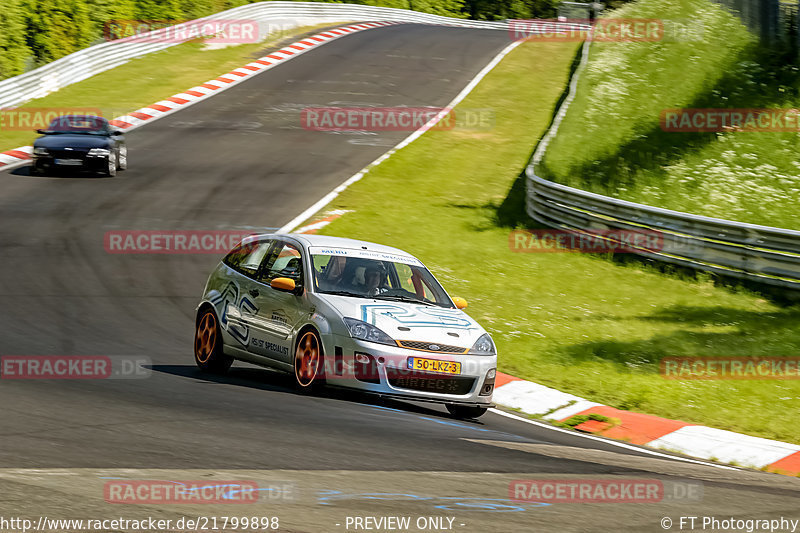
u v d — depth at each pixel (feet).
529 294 190.29
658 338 162.81
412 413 103.76
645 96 374.84
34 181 263.08
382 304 107.65
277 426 84.58
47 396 91.76
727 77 373.40
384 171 306.96
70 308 150.82
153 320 149.89
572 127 338.95
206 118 369.91
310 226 233.76
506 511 62.18
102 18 465.88
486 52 534.37
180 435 77.30
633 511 66.18
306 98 412.16
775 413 126.62
